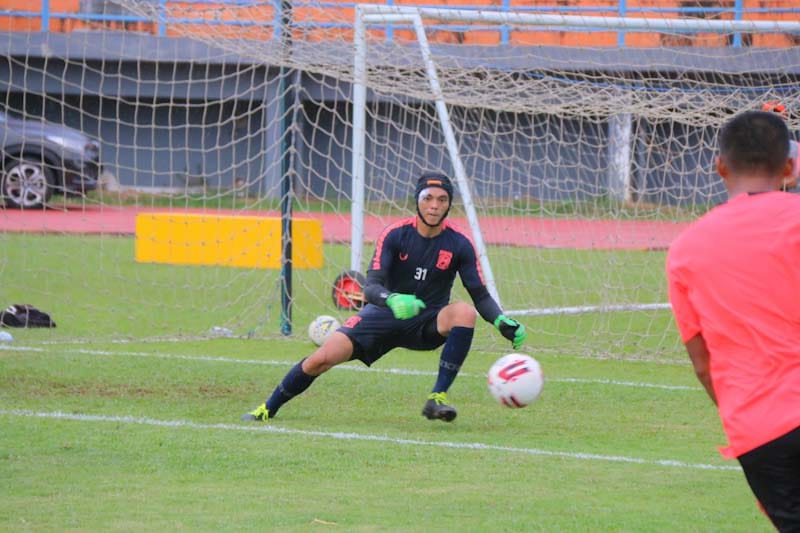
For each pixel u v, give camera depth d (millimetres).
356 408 28359
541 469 21828
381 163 93625
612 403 29672
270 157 90188
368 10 44438
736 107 47125
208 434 24500
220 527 17359
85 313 45094
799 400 12312
